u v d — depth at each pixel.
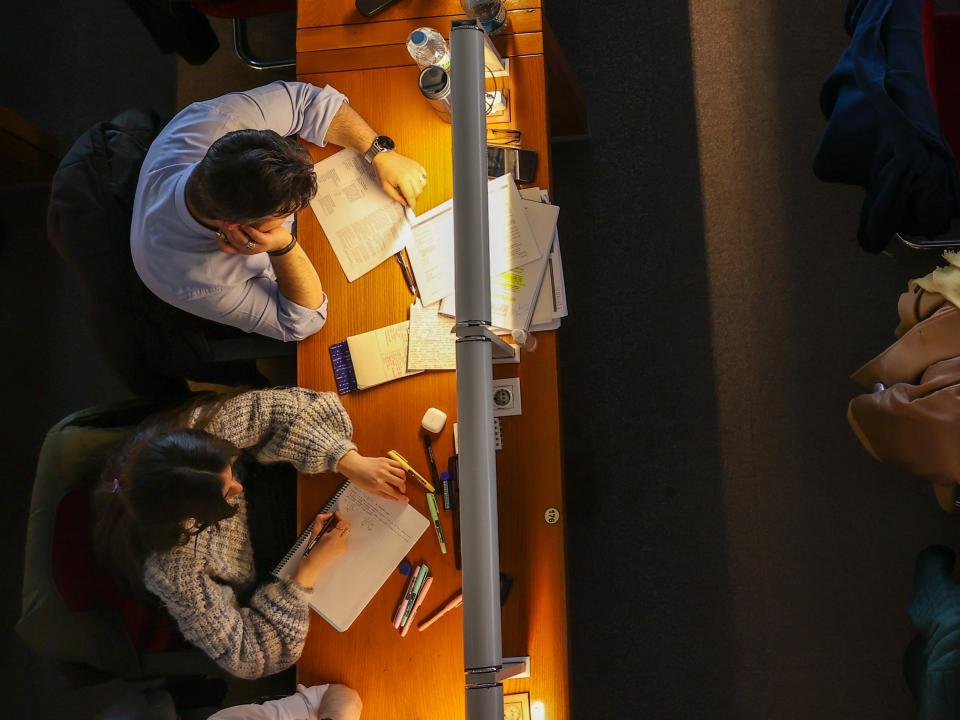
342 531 1.91
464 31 1.47
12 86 3.08
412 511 1.92
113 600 1.84
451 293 1.98
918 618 2.08
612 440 2.57
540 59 2.02
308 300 1.94
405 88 2.08
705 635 2.43
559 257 1.96
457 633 1.85
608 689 2.44
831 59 2.68
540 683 1.80
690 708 2.40
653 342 2.61
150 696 1.87
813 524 2.45
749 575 2.44
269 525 2.10
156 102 3.00
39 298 2.92
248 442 1.99
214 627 1.85
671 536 2.50
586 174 2.74
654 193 2.70
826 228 2.60
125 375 2.13
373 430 1.97
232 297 1.93
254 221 1.69
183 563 1.85
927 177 1.77
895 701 2.32
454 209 1.44
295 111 2.02
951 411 1.82
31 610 1.76
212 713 2.02
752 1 2.75
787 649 2.39
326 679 1.88
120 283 1.98
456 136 1.45
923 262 2.53
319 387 2.01
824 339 2.54
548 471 1.87
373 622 1.88
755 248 2.62
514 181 2.00
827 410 2.50
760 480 2.49
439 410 1.94
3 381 2.88
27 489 2.80
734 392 2.55
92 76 3.05
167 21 2.37
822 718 2.35
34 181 3.00
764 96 2.69
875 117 1.86
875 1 1.87
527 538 1.85
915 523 2.40
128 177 1.97
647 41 2.78
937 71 2.11
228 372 2.33
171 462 1.70
